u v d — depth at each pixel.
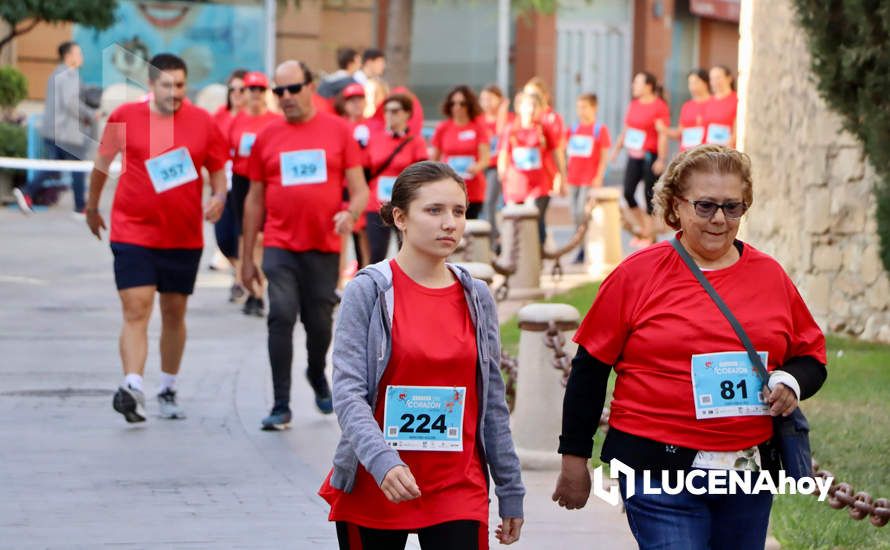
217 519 13.74
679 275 8.70
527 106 34.28
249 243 18.45
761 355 8.61
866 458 16.14
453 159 32.34
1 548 12.59
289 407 18.33
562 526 13.58
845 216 25.22
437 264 8.91
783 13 26.09
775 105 26.39
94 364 22.88
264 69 55.69
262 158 18.14
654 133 38.38
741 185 8.64
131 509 14.11
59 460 16.30
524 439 16.22
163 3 53.75
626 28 63.25
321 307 18.34
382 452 8.38
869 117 21.77
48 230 43.09
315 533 13.28
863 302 25.03
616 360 8.87
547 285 33.69
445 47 59.00
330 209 18.08
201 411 19.38
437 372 8.77
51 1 44.84
